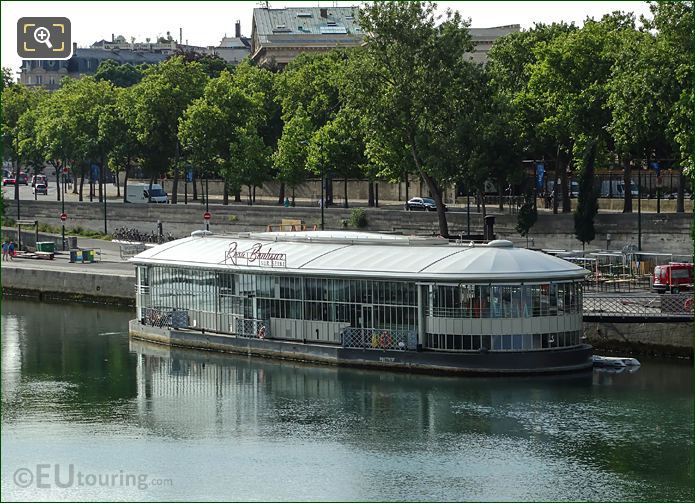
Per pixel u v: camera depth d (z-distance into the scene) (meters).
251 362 113.38
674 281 124.25
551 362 103.31
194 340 121.19
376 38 156.25
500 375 102.75
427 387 100.56
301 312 113.88
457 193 194.25
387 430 89.00
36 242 191.25
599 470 80.25
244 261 118.31
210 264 121.06
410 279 105.62
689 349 107.50
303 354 112.00
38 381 107.50
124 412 95.94
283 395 99.75
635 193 177.38
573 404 94.44
